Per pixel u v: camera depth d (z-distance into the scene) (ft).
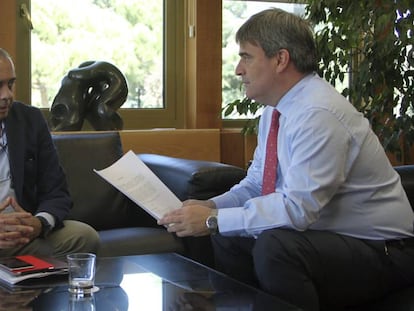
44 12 11.08
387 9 8.84
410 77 9.37
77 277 5.18
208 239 8.25
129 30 11.75
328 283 5.82
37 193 7.50
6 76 7.04
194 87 11.83
